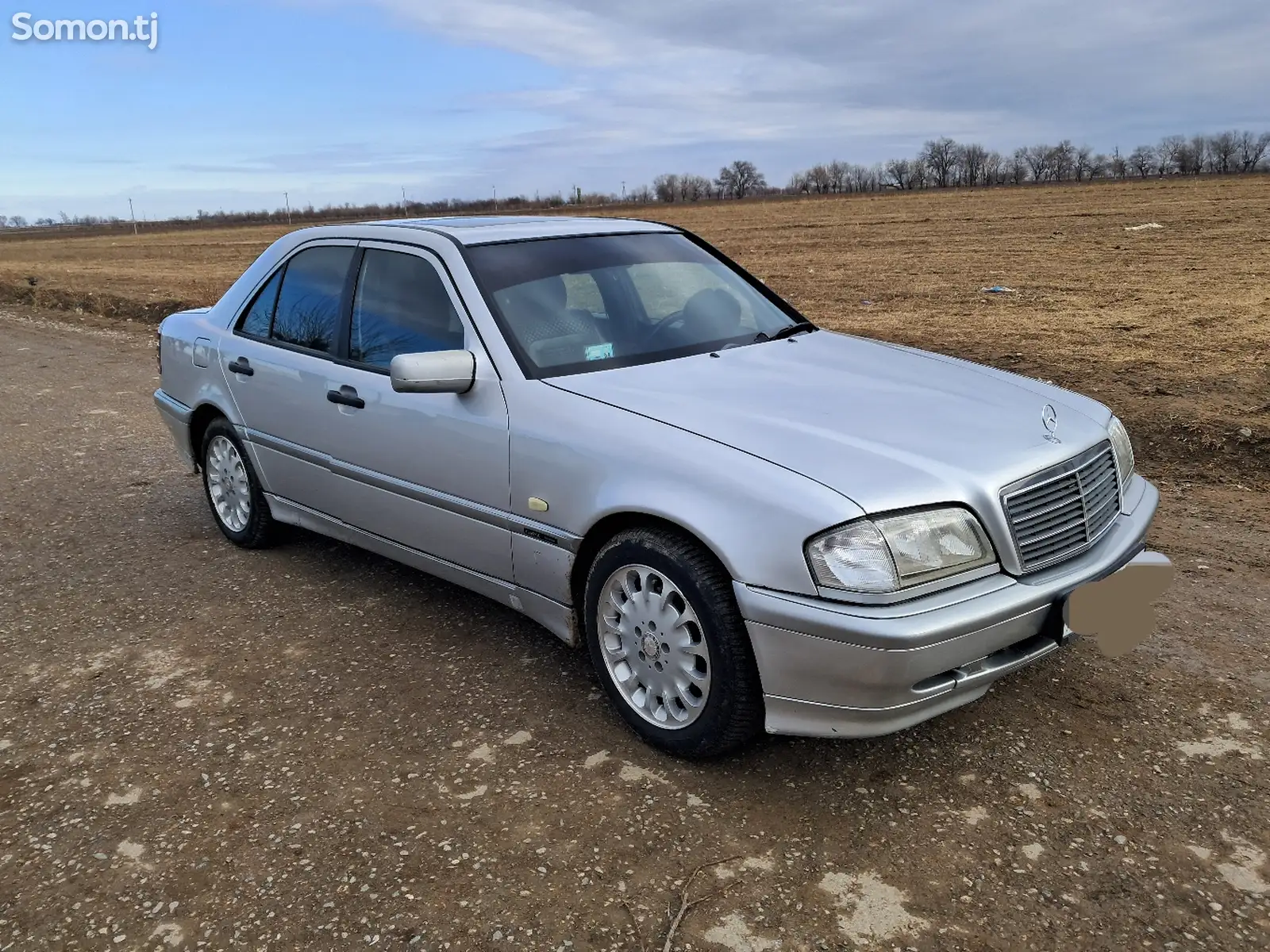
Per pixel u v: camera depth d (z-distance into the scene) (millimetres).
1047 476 3111
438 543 4051
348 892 2678
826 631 2771
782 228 34469
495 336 3742
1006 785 3057
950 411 3387
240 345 5039
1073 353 9273
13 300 20266
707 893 2627
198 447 5613
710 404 3367
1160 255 18797
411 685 3828
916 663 2744
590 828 2912
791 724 2973
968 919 2508
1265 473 6027
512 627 4332
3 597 4812
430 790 3129
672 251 4637
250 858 2836
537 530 3525
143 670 4016
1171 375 7992
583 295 4059
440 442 3867
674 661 3205
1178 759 3162
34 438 8086
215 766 3307
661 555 3119
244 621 4461
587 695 3709
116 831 2977
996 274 17312
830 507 2807
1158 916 2502
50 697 3816
